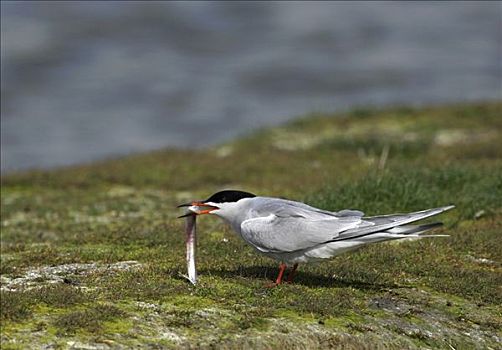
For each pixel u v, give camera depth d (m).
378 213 13.54
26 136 34.59
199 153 20.36
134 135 34.75
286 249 9.49
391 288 10.17
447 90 40.19
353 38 49.72
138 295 9.30
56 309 8.80
